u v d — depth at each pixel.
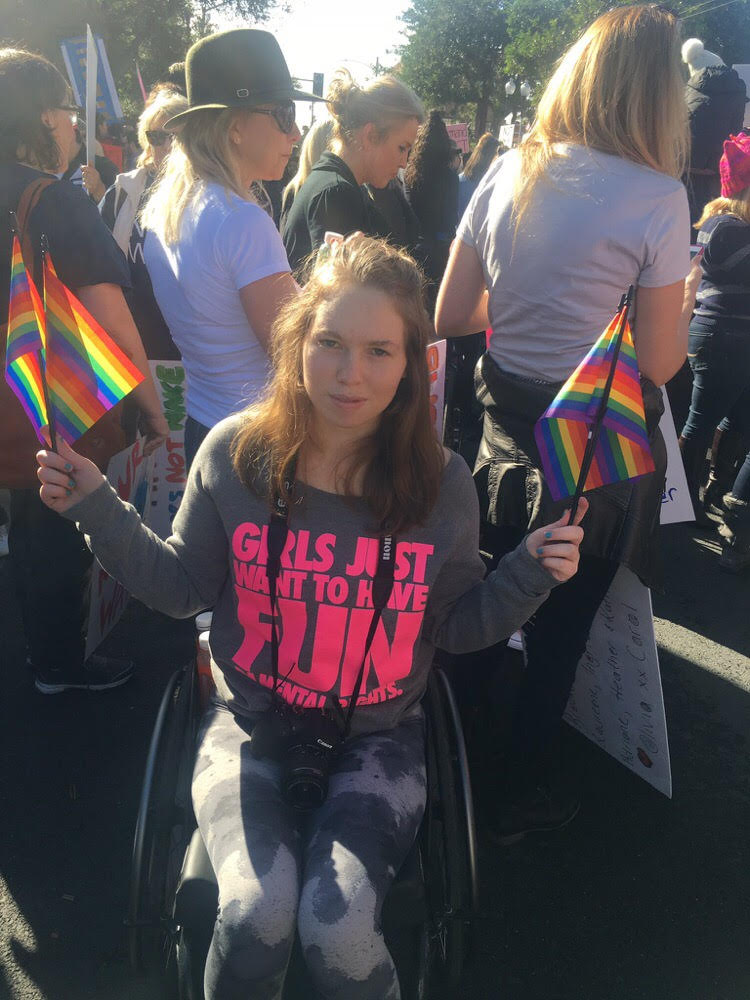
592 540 2.21
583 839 2.66
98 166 5.40
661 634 3.83
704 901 2.47
